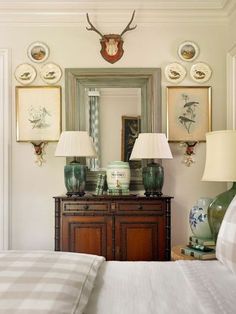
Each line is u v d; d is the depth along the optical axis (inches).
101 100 133.0
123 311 41.3
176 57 133.4
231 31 127.7
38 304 36.2
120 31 133.4
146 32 133.3
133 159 125.8
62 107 132.8
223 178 86.4
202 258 86.6
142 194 130.0
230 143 86.8
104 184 125.8
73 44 132.9
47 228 132.2
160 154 113.6
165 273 57.1
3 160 132.0
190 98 132.8
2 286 41.4
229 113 129.3
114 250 112.4
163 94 133.2
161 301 44.5
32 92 132.3
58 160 132.6
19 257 56.1
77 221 112.9
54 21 132.6
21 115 132.0
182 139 132.0
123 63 133.0
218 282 50.7
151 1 128.0
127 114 133.0
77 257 57.4
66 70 132.2
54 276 45.4
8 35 133.1
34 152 132.6
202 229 99.5
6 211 131.4
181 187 132.9
